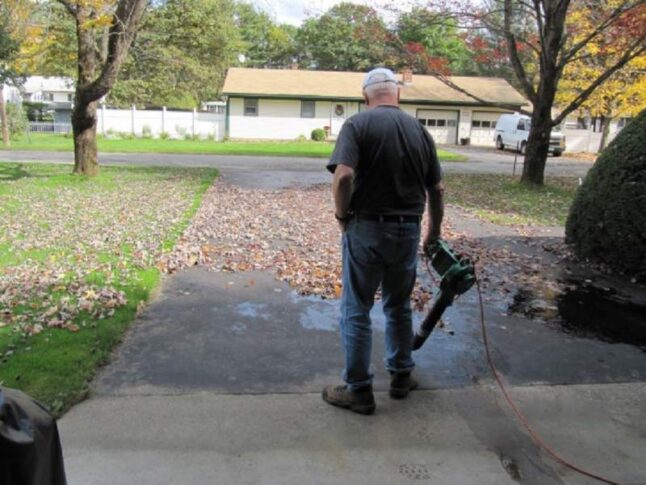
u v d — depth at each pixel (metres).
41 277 5.93
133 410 3.39
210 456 2.95
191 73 42.66
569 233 7.50
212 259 6.96
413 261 3.42
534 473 2.90
